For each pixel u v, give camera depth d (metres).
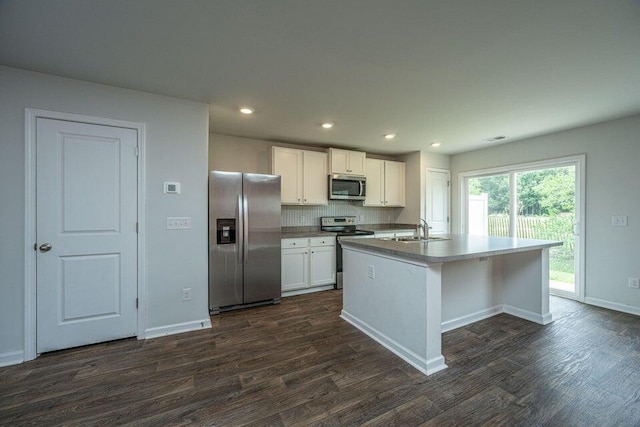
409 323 2.19
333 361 2.18
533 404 1.69
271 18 1.57
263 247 3.42
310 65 2.08
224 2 1.44
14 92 2.12
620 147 3.21
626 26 1.60
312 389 1.84
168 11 1.50
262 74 2.21
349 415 1.61
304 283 3.94
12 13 1.50
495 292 3.16
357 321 2.82
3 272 2.12
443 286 2.73
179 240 2.70
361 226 5.16
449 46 1.83
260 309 3.34
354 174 4.58
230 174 3.23
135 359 2.20
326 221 4.73
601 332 2.66
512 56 1.94
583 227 3.51
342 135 3.95
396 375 1.99
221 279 3.18
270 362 2.16
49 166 2.23
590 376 1.96
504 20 1.57
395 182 5.12
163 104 2.61
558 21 1.57
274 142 4.29
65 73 2.20
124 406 1.68
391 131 3.73
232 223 3.25
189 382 1.91
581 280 3.53
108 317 2.46
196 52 1.91
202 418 1.58
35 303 2.21
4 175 2.11
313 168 4.30
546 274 2.90
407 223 5.16
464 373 2.01
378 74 2.21
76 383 1.90
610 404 1.68
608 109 2.91
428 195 4.99
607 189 3.31
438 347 2.08
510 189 4.32
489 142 4.29
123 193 2.48
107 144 2.41
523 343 2.46
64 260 2.30
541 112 3.00
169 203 2.64
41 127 2.20
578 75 2.20
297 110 2.99
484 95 2.58
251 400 1.73
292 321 2.98
